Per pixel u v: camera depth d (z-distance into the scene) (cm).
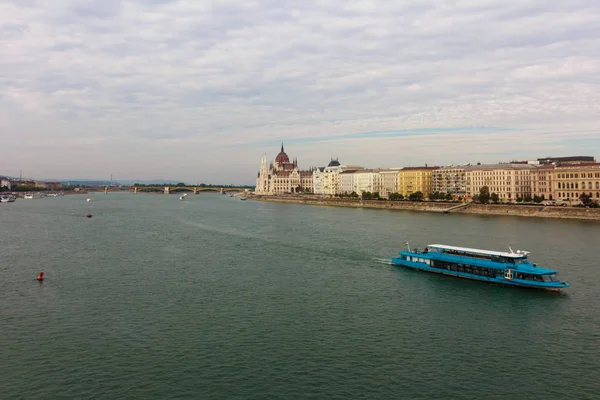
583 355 6550
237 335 7125
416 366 6181
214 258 12938
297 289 9669
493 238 16500
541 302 8881
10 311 8200
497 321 7850
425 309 8456
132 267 11725
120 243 15812
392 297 9175
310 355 6456
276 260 12650
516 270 9962
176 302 8731
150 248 14700
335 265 12006
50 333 7194
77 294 9244
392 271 11369
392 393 5522
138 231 19450
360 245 15125
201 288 9694
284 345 6775
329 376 5894
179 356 6400
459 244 15175
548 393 5569
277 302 8756
